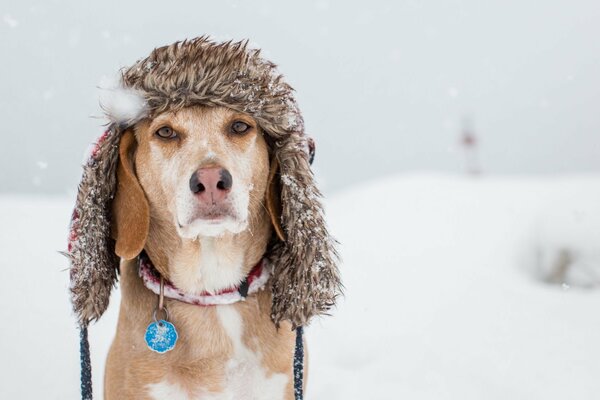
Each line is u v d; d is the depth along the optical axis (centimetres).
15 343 448
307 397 392
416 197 860
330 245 259
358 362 439
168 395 253
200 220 233
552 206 648
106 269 255
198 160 238
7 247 630
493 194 831
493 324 461
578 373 371
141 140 254
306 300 255
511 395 356
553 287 575
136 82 249
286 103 256
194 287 257
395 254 666
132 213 250
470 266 618
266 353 262
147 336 249
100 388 385
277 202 264
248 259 262
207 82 245
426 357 417
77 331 471
